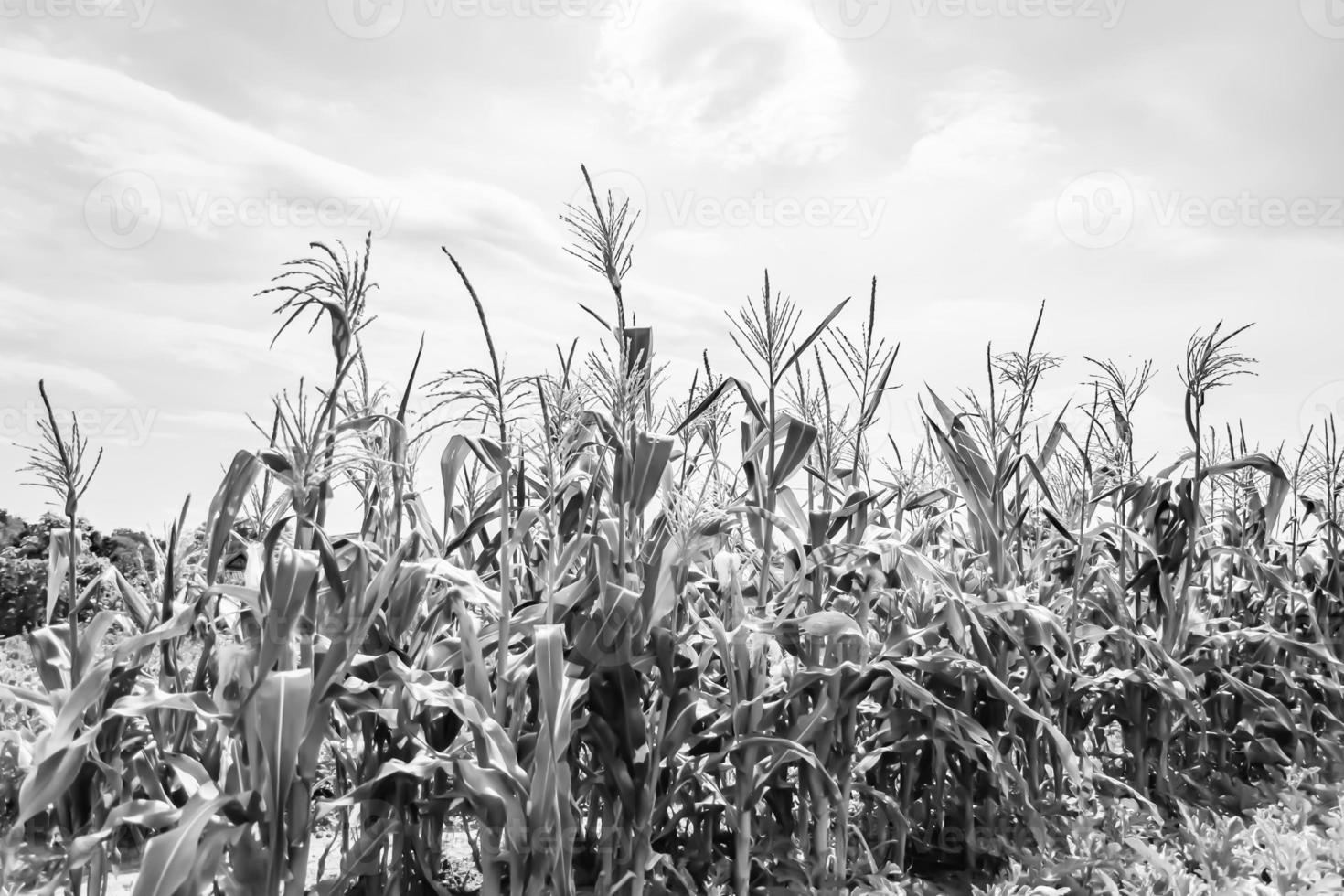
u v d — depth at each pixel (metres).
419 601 3.36
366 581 2.98
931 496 4.97
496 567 4.19
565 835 3.07
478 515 4.03
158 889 2.47
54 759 2.81
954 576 4.20
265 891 2.78
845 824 3.82
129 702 2.76
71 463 3.10
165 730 3.21
